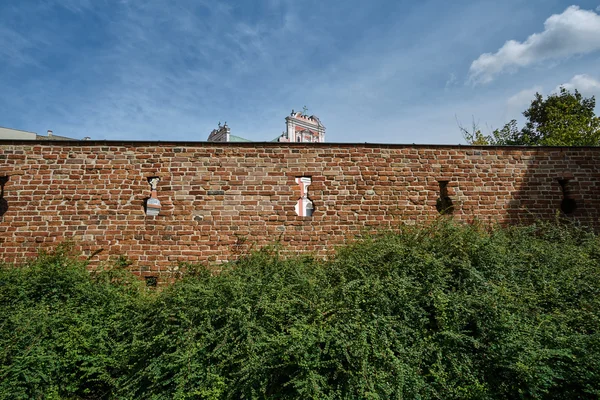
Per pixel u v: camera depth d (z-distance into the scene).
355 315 3.93
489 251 4.91
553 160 7.02
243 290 4.59
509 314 3.89
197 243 6.27
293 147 6.64
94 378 4.30
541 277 4.72
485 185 6.85
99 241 6.16
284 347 3.65
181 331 4.18
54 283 5.11
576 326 3.95
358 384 3.39
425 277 4.52
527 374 3.31
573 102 20.22
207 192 6.40
